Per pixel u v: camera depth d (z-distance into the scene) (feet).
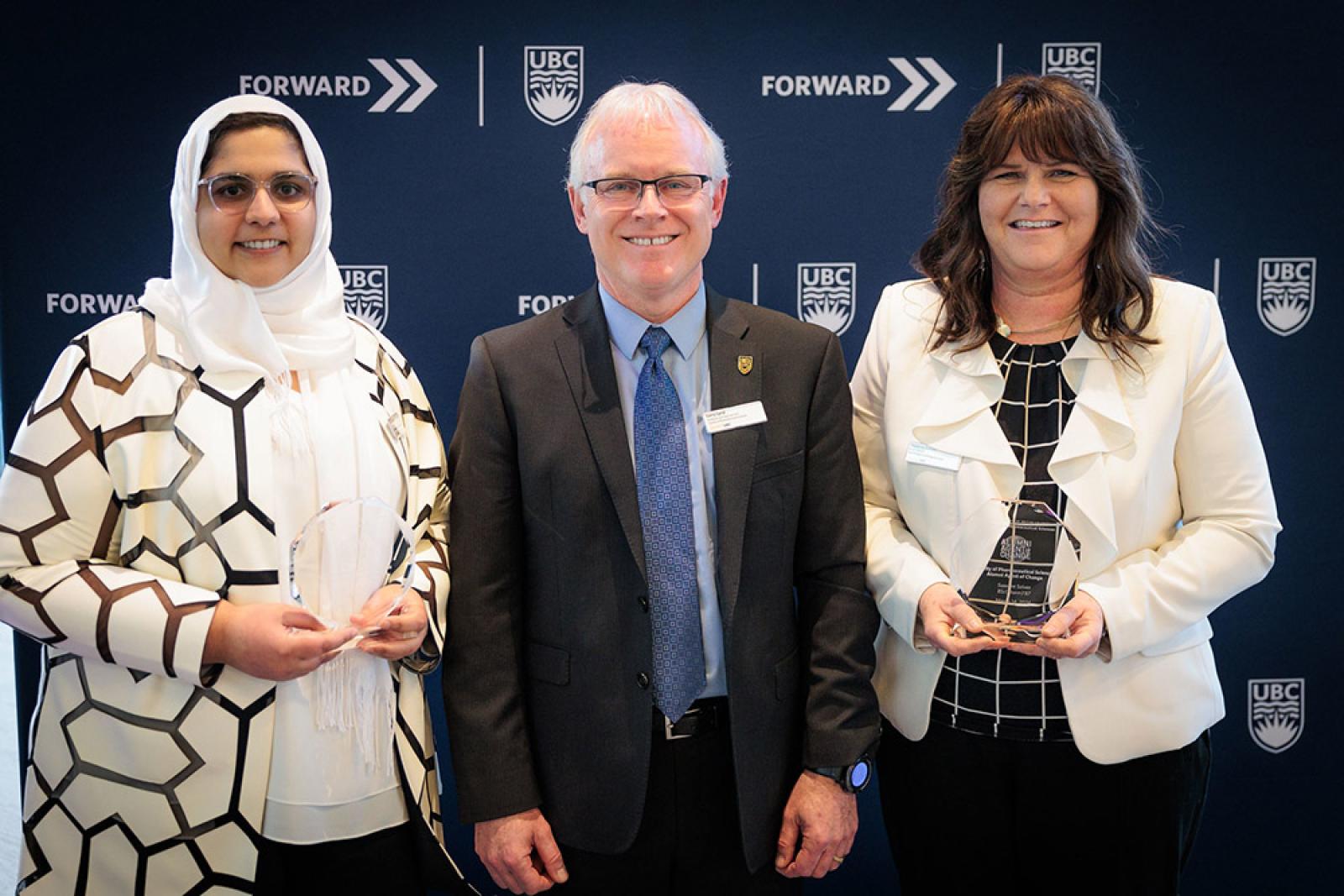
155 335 5.27
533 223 7.93
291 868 5.41
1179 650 5.94
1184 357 5.84
